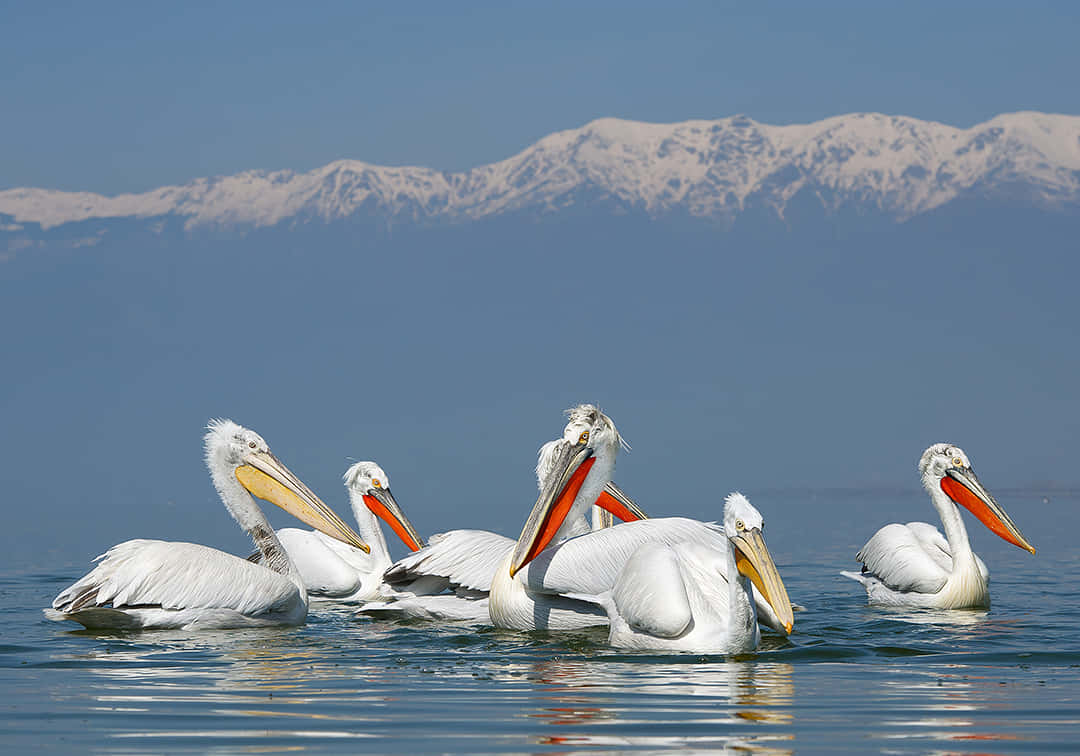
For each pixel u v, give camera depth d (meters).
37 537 36.97
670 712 9.23
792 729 8.71
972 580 15.83
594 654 11.88
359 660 11.63
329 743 8.36
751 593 11.66
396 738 8.48
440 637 13.11
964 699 9.72
